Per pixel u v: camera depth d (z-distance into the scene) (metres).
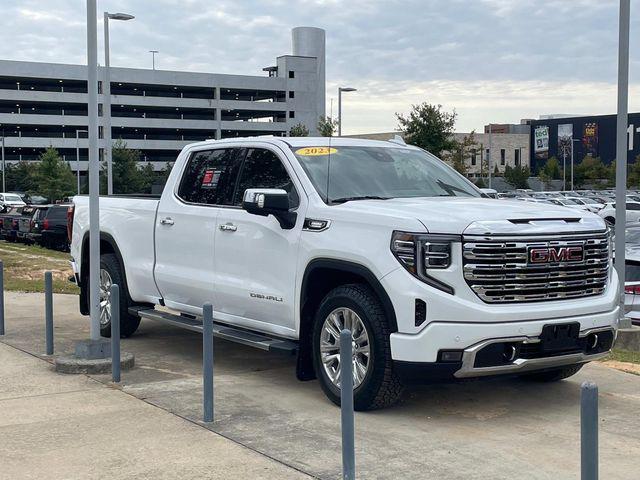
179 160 8.30
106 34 26.11
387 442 5.46
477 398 6.68
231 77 108.25
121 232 8.88
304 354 6.63
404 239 5.73
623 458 5.27
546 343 5.79
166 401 6.50
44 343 8.98
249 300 7.06
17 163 95.44
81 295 9.66
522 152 123.62
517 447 5.40
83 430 5.73
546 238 5.88
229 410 6.25
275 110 110.81
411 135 42.94
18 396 6.66
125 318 9.06
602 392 7.02
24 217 30.75
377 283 5.85
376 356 5.86
